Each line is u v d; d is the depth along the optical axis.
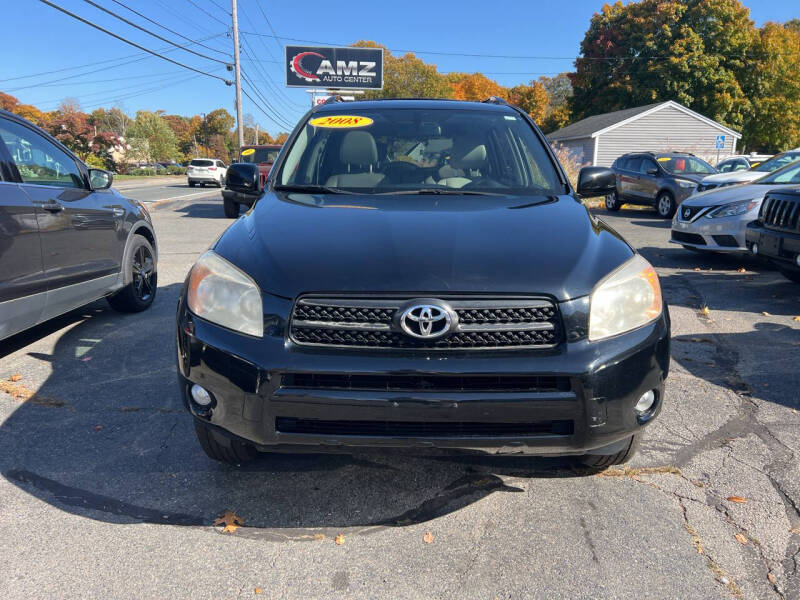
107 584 2.04
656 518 2.44
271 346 2.12
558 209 2.80
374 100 4.03
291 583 2.06
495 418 2.07
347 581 2.07
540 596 2.01
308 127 3.68
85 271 4.46
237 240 2.50
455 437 2.11
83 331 4.89
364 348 2.10
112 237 4.88
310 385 2.10
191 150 119.88
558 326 2.14
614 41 42.47
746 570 2.14
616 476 2.76
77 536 2.29
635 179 15.17
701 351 4.50
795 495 2.61
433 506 2.52
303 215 2.68
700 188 11.80
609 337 2.16
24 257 3.73
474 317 2.11
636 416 2.25
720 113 38.91
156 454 2.91
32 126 4.19
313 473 2.77
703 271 7.57
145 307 5.59
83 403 3.48
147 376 3.91
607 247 2.44
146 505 2.50
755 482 2.71
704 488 2.66
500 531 2.35
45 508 2.47
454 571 2.13
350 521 2.41
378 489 2.65
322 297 2.14
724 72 38.81
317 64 40.75
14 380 3.81
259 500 2.55
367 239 2.38
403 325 2.08
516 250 2.30
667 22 39.53
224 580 2.07
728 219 7.54
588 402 2.10
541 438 2.13
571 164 20.19
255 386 2.11
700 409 3.48
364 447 2.14
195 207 17.47
